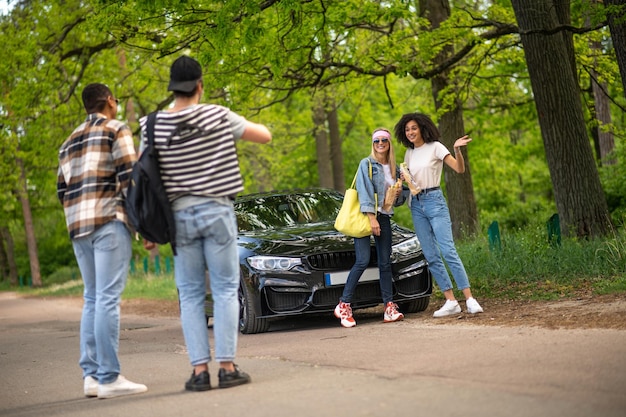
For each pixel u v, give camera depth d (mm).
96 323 5469
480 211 31906
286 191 10508
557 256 10555
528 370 4809
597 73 17359
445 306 8539
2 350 10250
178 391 5383
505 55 18078
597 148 23250
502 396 4172
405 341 6699
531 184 35469
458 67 17438
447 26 14859
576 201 12422
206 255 5234
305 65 16125
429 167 8586
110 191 5543
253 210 10008
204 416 4391
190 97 5285
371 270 8875
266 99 22578
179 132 5121
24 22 21656
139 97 23312
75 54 22109
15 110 21125
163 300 19234
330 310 8789
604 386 4254
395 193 8547
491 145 29078
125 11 14078
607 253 10164
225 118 5180
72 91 21422
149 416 4598
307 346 7113
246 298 8828
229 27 12836
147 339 10078
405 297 8945
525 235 12148
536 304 8461
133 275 28984
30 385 6691
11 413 5352
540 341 5836
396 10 14312
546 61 12539
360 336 7492
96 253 5500
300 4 13047
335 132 30312
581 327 6402
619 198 18672
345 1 14516
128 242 5562
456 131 17484
